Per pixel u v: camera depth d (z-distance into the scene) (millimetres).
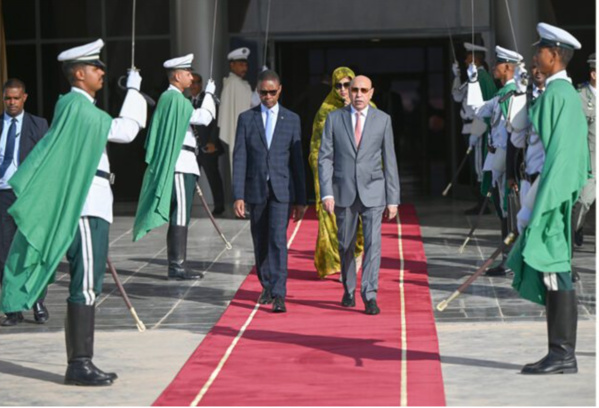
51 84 19906
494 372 7480
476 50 17391
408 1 18984
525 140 7992
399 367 7641
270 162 10016
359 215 10414
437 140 25766
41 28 19844
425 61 23984
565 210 7270
